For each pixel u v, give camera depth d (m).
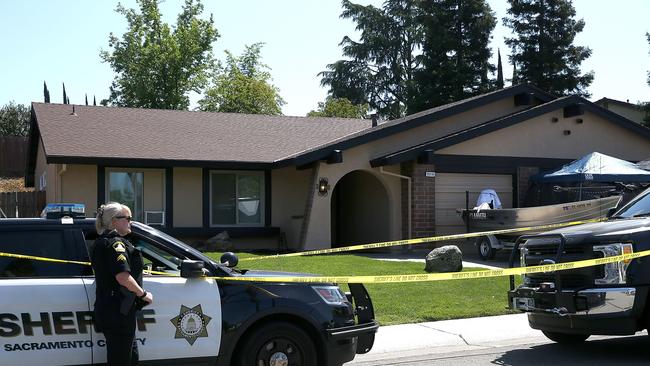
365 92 56.19
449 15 47.22
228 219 20.59
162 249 6.09
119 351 5.16
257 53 48.84
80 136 19.45
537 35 47.09
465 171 19.36
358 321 6.86
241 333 5.96
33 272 5.56
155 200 19.75
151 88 40.88
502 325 10.04
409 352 8.50
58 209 5.96
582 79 46.94
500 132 19.73
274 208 21.02
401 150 19.56
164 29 41.66
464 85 46.59
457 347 8.80
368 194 21.45
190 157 19.11
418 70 49.22
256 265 14.69
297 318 6.25
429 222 18.91
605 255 7.31
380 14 56.12
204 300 5.88
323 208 18.83
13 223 5.71
